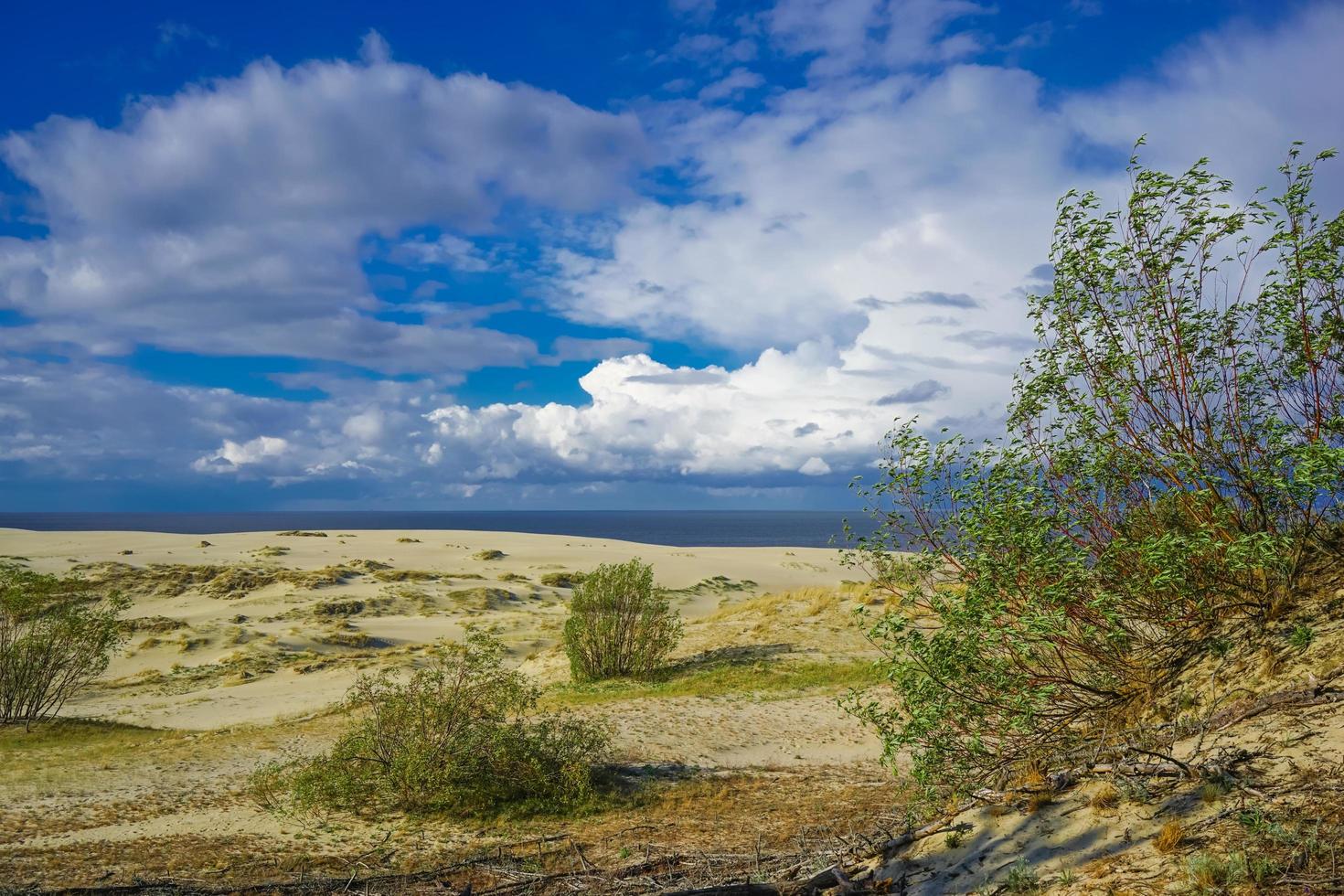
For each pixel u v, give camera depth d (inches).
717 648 1024.9
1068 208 289.3
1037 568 260.4
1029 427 303.1
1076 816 233.9
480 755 500.1
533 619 1822.1
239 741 731.4
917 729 262.7
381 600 1945.1
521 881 346.0
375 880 361.7
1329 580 267.6
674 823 436.8
